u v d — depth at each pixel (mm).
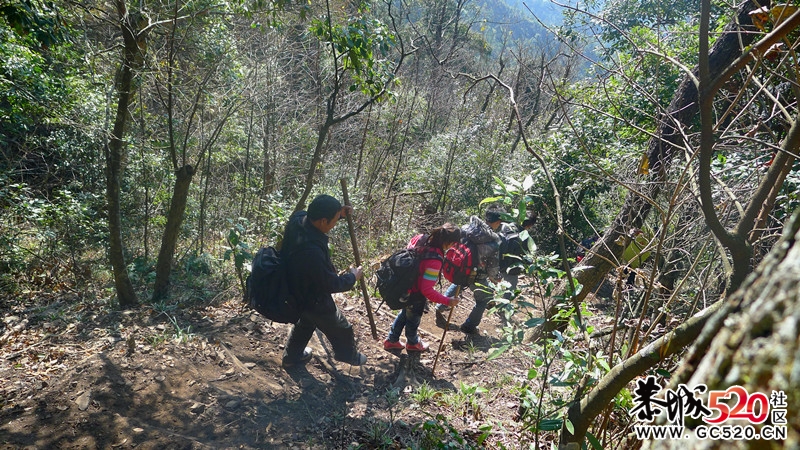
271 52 8586
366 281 6410
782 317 684
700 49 1900
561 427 2367
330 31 5062
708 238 2658
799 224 794
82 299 5473
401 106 11258
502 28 19266
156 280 5332
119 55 5109
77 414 3223
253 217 8320
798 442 614
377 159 10758
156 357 3873
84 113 6793
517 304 2902
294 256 3500
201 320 4758
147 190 7051
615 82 6688
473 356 4914
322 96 9828
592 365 2537
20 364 3787
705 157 1916
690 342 1941
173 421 3309
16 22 4211
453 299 4172
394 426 3531
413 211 9984
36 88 6512
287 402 3682
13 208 6281
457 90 13258
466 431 3531
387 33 5289
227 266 6496
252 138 9047
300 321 3898
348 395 3904
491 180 10961
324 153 9789
